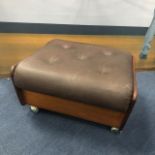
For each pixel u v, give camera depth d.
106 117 0.94
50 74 0.87
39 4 2.04
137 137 1.03
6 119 1.06
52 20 2.16
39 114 1.10
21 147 0.92
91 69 0.90
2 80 1.34
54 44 1.13
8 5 1.99
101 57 1.02
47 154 0.90
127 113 0.87
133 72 0.95
